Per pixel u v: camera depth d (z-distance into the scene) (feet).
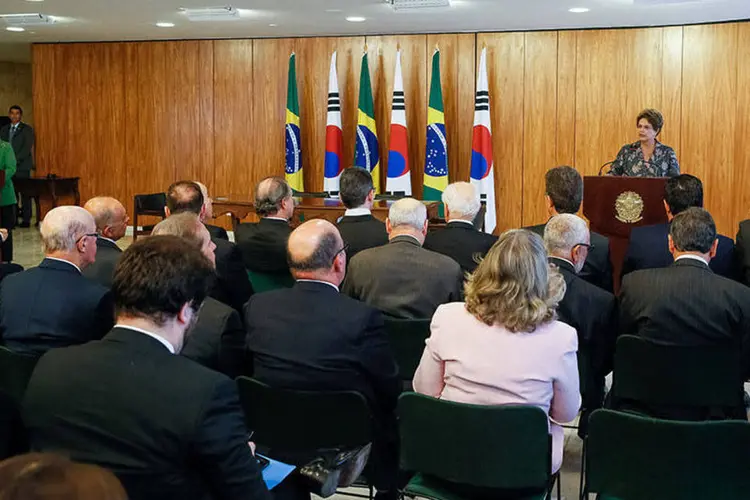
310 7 26.25
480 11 26.50
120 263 5.50
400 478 8.38
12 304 9.09
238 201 25.70
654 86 29.45
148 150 35.68
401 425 7.35
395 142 30.94
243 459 5.26
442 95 31.45
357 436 7.71
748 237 12.83
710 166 28.94
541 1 24.56
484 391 7.15
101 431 5.15
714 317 9.27
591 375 10.09
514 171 31.35
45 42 36.14
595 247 12.68
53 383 5.32
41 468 2.68
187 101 35.01
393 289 10.63
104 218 12.28
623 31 29.60
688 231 9.62
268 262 14.69
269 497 5.42
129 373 5.25
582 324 9.86
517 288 7.11
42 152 36.70
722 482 6.58
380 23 29.45
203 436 5.10
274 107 34.01
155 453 5.09
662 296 9.47
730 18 27.53
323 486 6.31
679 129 29.22
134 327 5.45
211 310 8.80
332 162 31.99
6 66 48.88
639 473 6.79
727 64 28.40
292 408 7.79
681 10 25.81
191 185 13.56
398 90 30.89
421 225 11.39
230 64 34.32
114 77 35.70
